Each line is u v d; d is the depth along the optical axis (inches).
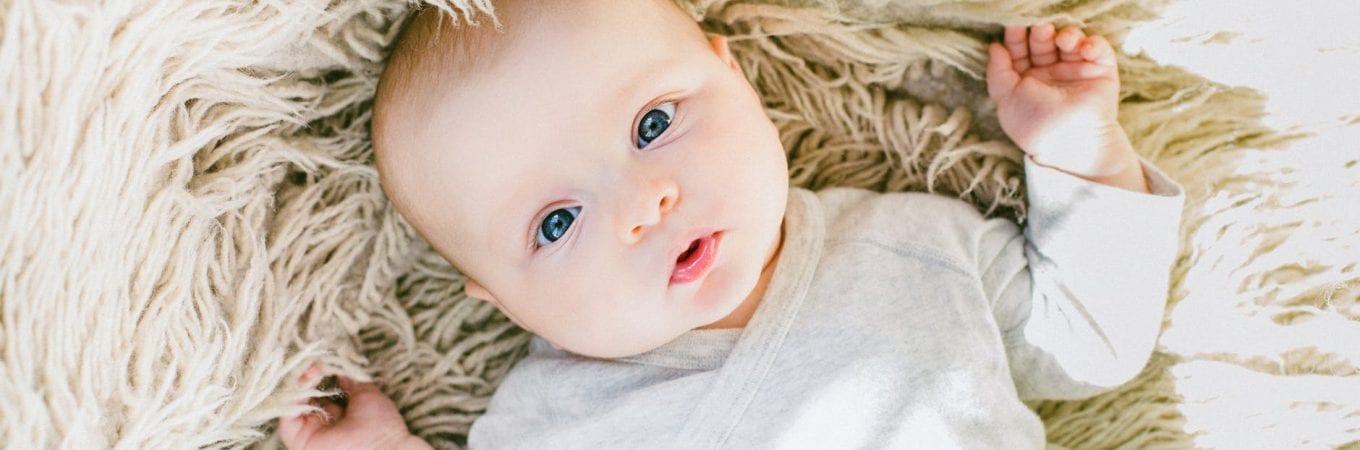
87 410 21.7
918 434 23.0
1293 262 24.5
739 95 22.6
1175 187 22.9
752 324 23.5
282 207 24.4
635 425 23.7
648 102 21.9
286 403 24.0
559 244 22.3
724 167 21.9
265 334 24.0
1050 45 23.7
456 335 26.5
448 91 22.0
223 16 22.0
